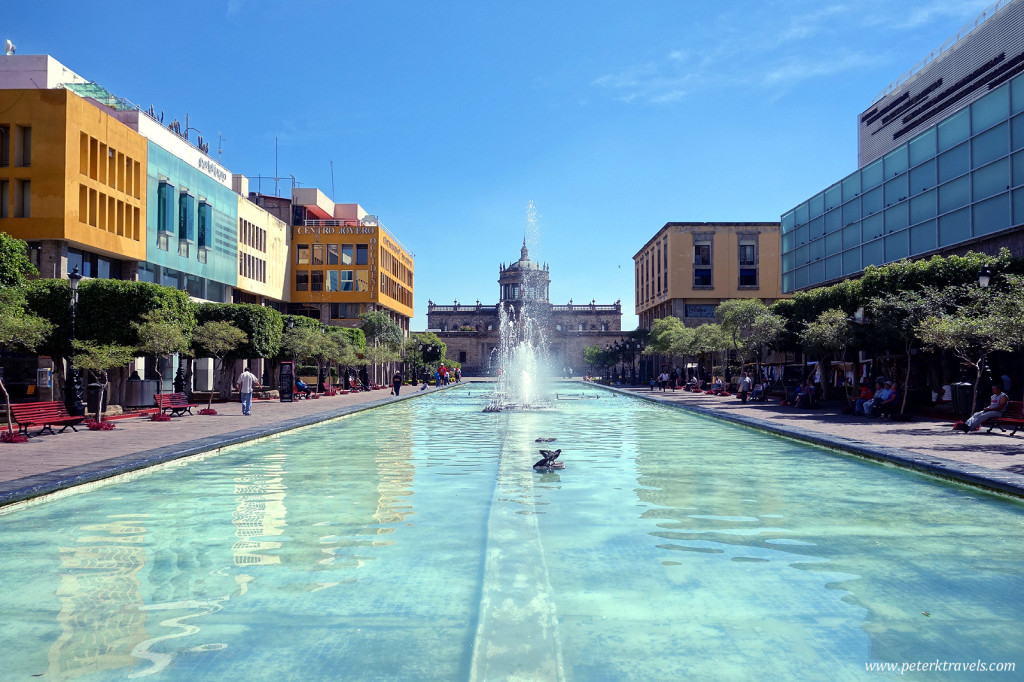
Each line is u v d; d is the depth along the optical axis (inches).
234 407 1280.8
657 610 210.1
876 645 185.5
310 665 172.7
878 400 931.3
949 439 646.5
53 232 1369.3
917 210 1405.0
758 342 1451.8
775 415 990.4
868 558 266.5
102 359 832.3
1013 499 377.4
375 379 3125.0
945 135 1309.1
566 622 200.2
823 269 1863.9
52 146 1376.7
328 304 2972.4
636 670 168.4
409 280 3919.8
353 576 244.8
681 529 312.2
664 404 1434.5
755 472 486.9
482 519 335.0
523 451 616.1
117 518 340.2
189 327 1315.2
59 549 282.8
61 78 1704.0
